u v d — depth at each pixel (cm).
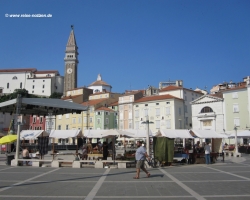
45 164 2419
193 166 2283
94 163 2284
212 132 2719
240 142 5678
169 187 1238
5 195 1056
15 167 2156
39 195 1058
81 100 9394
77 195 1059
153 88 8944
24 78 13738
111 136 2538
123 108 7712
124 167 2136
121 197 1022
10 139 2469
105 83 12725
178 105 6894
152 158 2262
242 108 5838
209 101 6234
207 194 1073
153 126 6994
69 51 15600
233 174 1711
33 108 2788
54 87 13788
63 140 7581
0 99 9338
